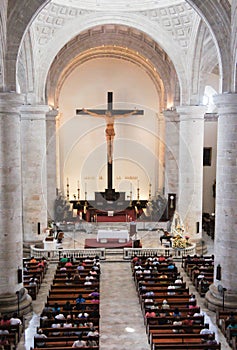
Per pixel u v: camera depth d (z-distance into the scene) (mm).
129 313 19969
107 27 36094
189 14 28109
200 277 23219
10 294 19766
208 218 39469
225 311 18875
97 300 19391
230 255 20062
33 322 19016
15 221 19828
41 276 24078
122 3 28797
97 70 43219
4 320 17312
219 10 19719
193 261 26141
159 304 19281
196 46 28906
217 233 20594
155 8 28594
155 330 16531
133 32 36469
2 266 19641
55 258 28672
